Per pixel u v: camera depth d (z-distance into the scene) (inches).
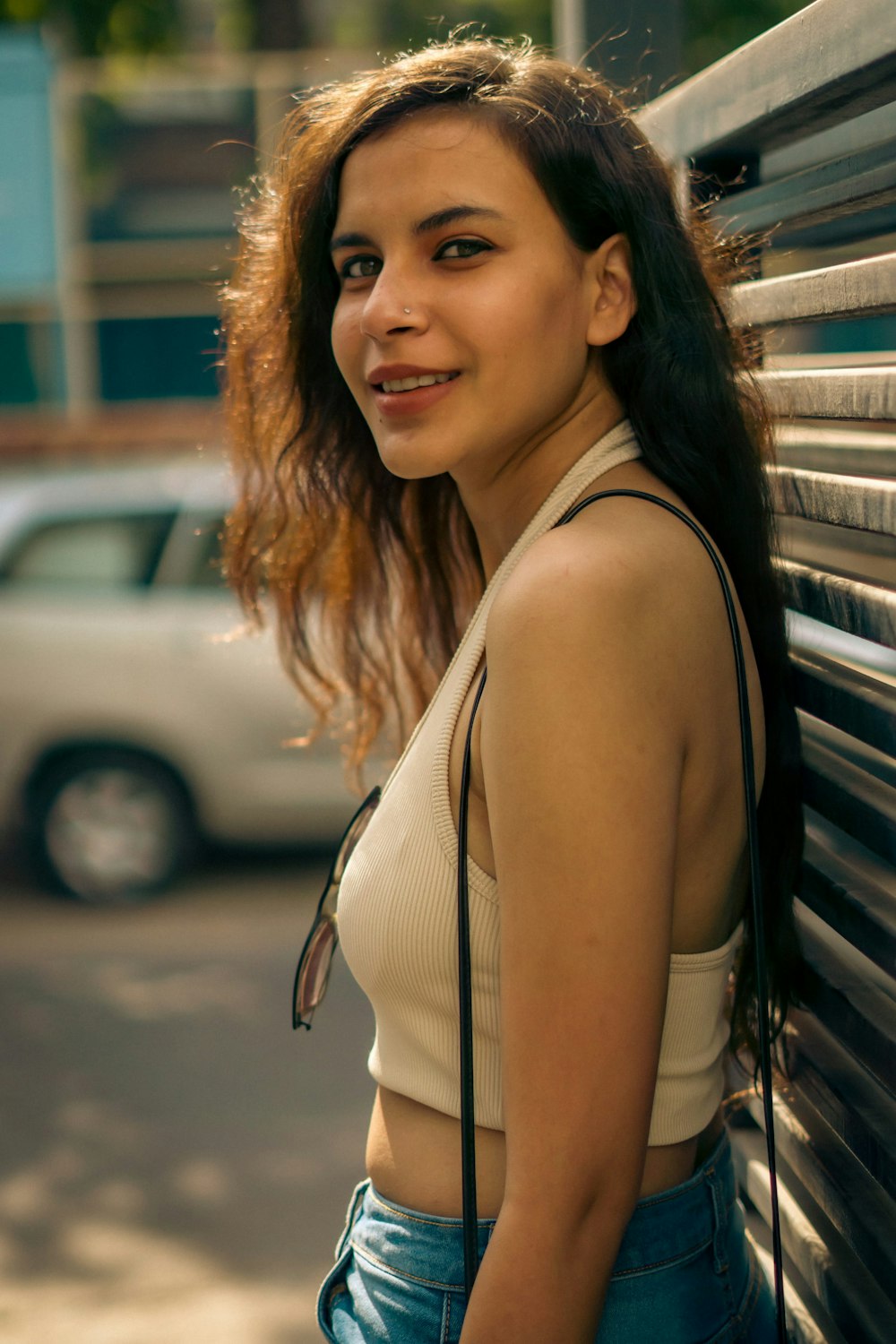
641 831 40.6
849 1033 47.8
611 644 40.9
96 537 248.4
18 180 502.0
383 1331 48.9
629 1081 40.5
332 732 75.9
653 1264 47.0
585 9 77.4
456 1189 47.8
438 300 47.0
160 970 223.1
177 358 515.5
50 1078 186.9
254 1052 192.9
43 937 238.7
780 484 53.5
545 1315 40.4
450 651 69.5
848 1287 48.9
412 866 46.7
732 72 54.1
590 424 50.2
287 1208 151.9
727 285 56.6
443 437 47.8
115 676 243.0
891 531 43.0
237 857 274.7
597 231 48.4
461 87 47.6
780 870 52.5
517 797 40.9
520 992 40.9
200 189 506.9
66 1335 130.0
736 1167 64.8
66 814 251.0
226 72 507.2
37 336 511.8
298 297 58.3
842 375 47.8
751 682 48.4
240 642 243.1
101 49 558.6
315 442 63.4
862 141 49.0
